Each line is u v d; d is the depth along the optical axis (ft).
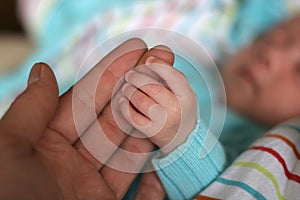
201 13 2.00
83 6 2.22
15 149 0.83
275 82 1.61
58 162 0.97
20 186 0.80
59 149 0.99
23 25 2.49
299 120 1.26
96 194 1.02
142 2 2.10
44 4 2.26
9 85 1.91
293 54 1.65
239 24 2.03
